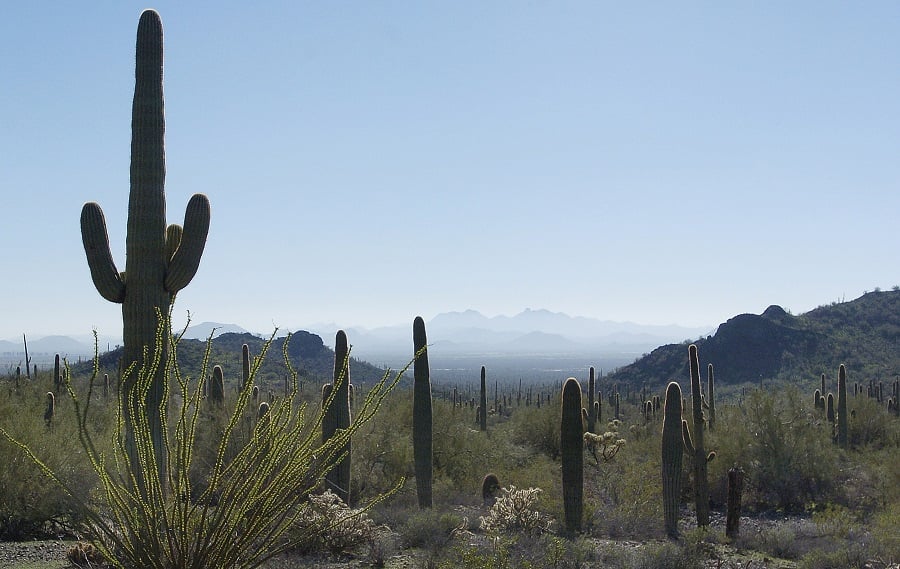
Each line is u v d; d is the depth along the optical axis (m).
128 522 5.85
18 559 11.15
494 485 21.41
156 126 11.08
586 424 33.16
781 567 14.26
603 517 18.61
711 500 24.94
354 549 12.78
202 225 10.95
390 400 28.06
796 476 24.19
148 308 10.67
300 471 6.05
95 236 10.72
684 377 100.19
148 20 11.32
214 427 15.52
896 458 24.33
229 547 5.91
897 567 13.61
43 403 18.11
